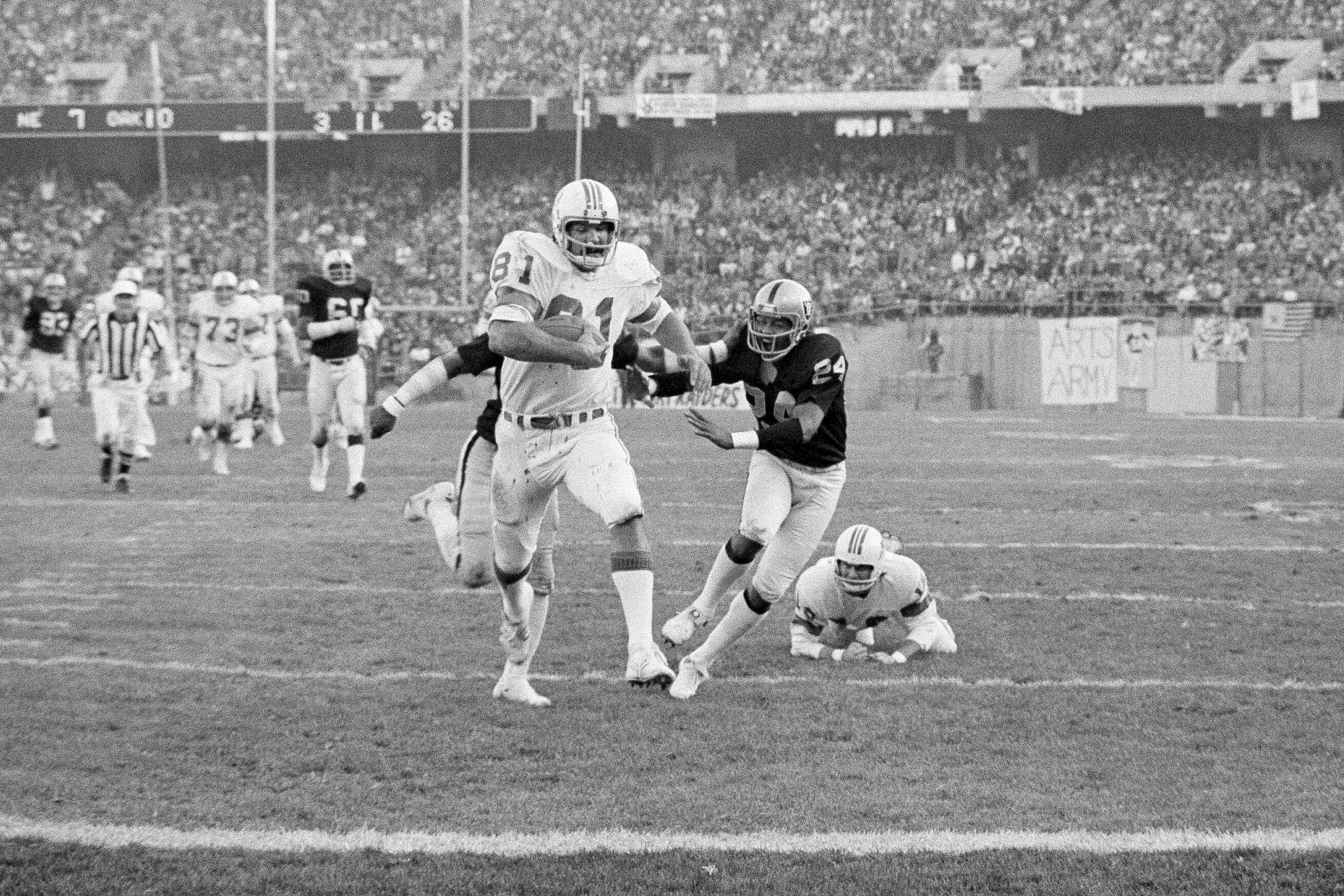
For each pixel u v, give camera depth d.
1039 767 13.47
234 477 37.41
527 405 14.71
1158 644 18.72
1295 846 11.27
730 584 16.19
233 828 11.73
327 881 10.65
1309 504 33.00
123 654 17.80
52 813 12.09
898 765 13.53
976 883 10.56
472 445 15.56
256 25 101.69
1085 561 25.16
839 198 91.81
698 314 82.50
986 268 83.88
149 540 26.73
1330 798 12.45
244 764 13.49
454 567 15.89
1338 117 87.38
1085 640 18.97
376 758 13.65
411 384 15.16
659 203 93.56
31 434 50.31
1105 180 89.12
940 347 78.06
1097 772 13.30
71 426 53.84
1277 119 88.81
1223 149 91.31
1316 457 44.78
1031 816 12.03
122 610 20.38
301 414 63.25
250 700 15.70
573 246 14.25
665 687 16.06
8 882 10.61
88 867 10.91
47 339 43.88
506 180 98.38
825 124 96.75
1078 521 30.19
